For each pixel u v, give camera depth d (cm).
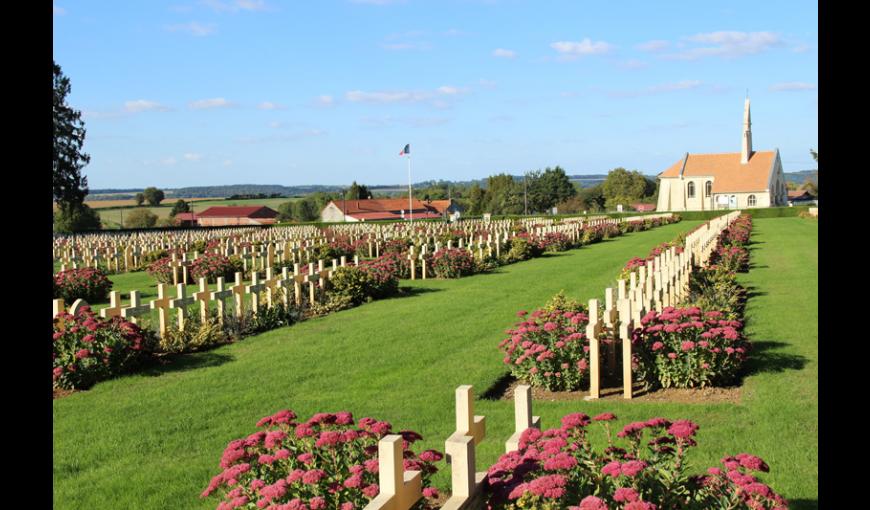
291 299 1919
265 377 1269
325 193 15275
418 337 1585
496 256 3275
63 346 1224
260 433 644
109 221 12962
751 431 895
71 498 767
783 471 765
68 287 2380
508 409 1052
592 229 4759
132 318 1440
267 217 13700
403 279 2805
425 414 1027
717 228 3444
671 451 597
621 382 1172
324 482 570
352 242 4019
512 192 13812
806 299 1914
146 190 16575
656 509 495
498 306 2016
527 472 538
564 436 593
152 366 1361
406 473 542
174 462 870
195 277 2794
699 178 12400
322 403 1101
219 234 5684
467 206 14812
